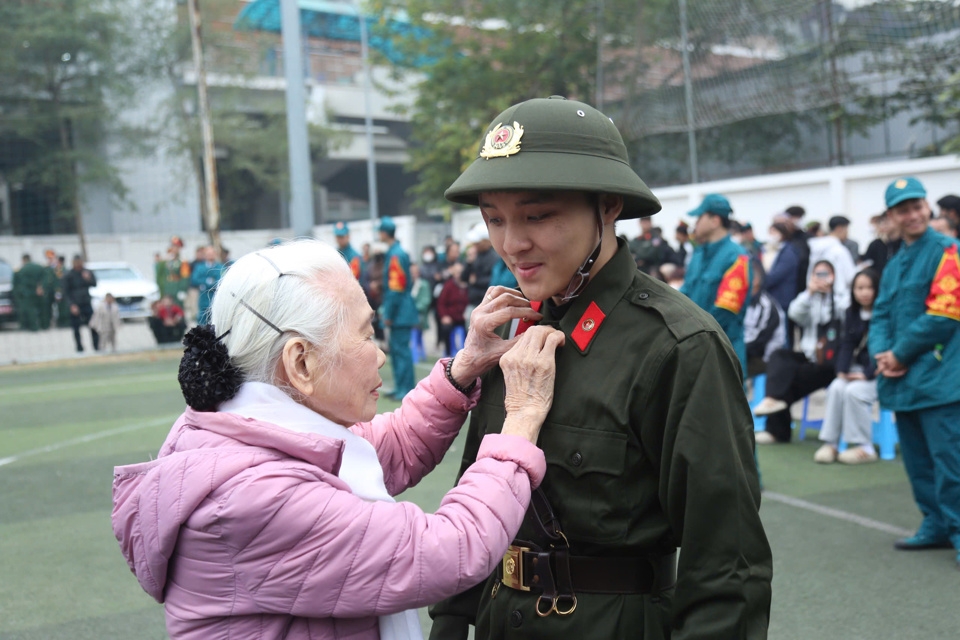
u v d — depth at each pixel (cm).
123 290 1841
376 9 1781
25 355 1367
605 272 138
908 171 896
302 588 121
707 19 1020
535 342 138
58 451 623
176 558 124
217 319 135
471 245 1020
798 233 760
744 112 998
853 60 891
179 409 800
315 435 127
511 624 143
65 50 2144
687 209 1130
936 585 333
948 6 813
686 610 128
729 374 132
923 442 370
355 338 136
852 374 530
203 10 2386
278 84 2653
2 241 2155
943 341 351
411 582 121
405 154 3381
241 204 2778
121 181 2325
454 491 131
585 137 129
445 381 160
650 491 133
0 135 2161
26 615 328
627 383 132
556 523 137
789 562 361
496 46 1709
